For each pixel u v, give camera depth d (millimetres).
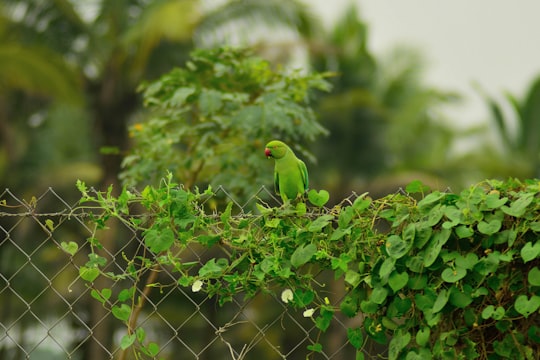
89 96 22422
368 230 4254
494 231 3990
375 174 26656
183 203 4328
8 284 4562
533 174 26047
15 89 23266
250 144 8461
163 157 8227
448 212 4086
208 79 8430
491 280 4133
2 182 25297
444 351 4152
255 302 24578
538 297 3998
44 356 22828
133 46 21500
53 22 21391
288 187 6164
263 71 8383
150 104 8750
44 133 27688
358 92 25547
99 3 21422
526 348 4125
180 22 18359
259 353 25344
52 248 25422
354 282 4215
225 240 4348
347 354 24875
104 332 20953
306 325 25250
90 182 24812
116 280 4371
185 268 4383
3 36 20703
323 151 25984
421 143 28312
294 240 4297
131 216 4371
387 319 4258
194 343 26312
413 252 4176
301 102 8828
